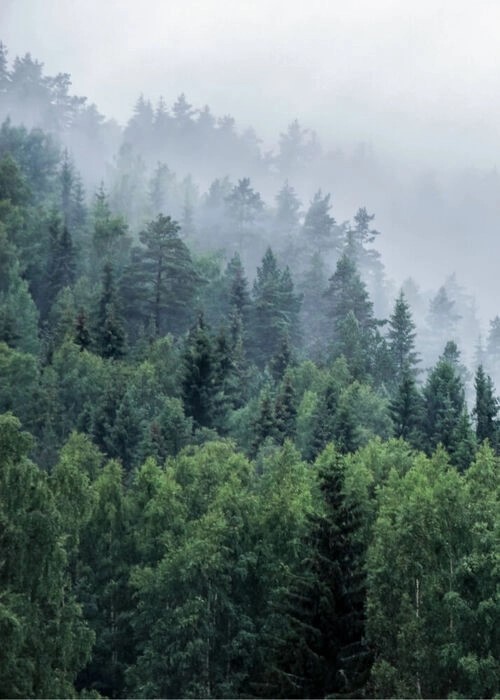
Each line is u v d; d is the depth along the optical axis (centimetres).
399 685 7875
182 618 9406
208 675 9612
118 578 10938
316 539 8656
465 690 8025
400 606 8481
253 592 10094
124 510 11219
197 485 11675
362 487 11125
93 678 10781
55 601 7531
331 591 8331
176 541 10588
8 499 7419
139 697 9506
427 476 10600
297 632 8219
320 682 8088
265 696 8144
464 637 8044
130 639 10700
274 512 10200
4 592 6950
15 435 7656
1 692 6725
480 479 10731
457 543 8762
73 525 8331
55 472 8444
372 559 8888
